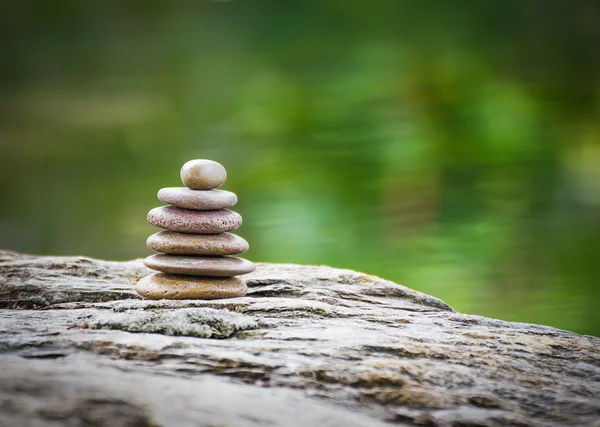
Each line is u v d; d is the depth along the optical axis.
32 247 11.45
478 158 12.48
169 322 3.09
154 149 13.38
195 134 13.60
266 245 11.72
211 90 13.97
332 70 14.02
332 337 3.09
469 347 3.14
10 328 3.02
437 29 13.91
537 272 10.61
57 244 11.61
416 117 13.13
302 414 2.32
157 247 3.67
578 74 13.55
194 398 2.29
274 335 3.10
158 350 2.77
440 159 12.52
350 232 11.77
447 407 2.59
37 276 4.13
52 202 12.30
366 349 2.98
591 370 3.01
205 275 3.69
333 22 14.22
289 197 12.27
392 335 3.20
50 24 13.79
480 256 10.98
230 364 2.72
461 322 3.58
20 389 2.17
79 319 3.23
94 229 11.83
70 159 13.06
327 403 2.54
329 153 12.90
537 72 13.61
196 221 3.67
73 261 4.39
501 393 2.72
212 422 2.12
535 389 2.78
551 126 12.91
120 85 13.88
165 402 2.21
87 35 13.91
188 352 2.78
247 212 12.23
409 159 12.55
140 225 11.77
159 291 3.63
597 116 13.03
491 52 13.78
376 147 12.82
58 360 2.63
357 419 2.39
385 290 4.10
